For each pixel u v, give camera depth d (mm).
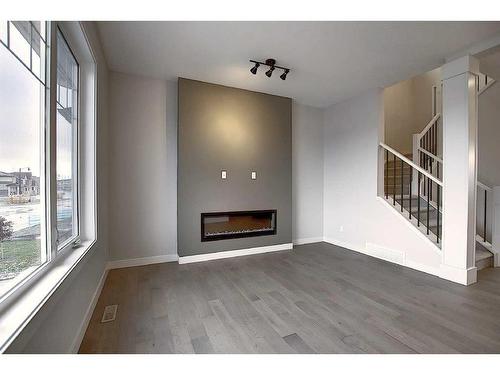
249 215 3908
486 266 3113
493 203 3197
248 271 3041
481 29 2279
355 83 3584
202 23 2209
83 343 1638
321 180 4738
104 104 2771
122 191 3203
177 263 3355
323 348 1591
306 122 4578
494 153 3545
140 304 2191
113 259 3152
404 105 5457
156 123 3398
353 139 4121
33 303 992
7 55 1045
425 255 3014
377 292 2432
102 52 2641
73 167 2074
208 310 2088
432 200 3973
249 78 3410
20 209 1142
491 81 3566
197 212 3463
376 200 3693
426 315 1998
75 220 2082
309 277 2838
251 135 3850
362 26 2262
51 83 1377
